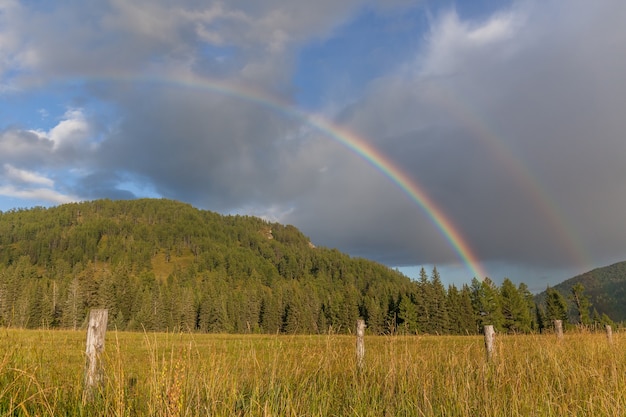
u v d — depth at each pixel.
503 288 63.16
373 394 5.51
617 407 4.89
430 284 60.03
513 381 6.02
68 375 4.68
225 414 4.31
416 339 7.71
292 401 4.84
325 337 7.33
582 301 43.75
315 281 188.88
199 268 191.12
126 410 4.04
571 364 7.20
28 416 3.80
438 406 5.16
